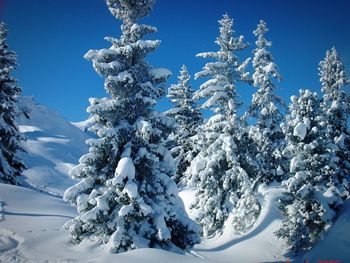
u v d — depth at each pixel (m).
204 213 27.56
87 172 15.71
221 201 27.25
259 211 26.95
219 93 25.97
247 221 26.73
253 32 31.78
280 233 23.20
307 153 25.00
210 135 27.09
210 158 27.28
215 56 27.14
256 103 31.11
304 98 25.95
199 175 26.94
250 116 29.62
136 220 15.14
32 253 12.91
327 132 25.34
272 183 30.45
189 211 29.94
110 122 16.38
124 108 16.25
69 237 15.65
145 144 16.23
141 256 12.47
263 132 30.16
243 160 26.78
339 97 30.56
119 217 14.87
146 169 16.05
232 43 27.03
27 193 25.02
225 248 24.95
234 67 27.25
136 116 16.77
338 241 20.91
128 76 15.73
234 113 26.38
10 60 29.30
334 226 22.48
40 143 83.50
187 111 37.94
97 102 16.94
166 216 15.40
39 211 21.11
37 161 70.06
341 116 30.00
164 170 16.70
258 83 31.19
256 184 29.73
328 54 31.95
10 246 13.61
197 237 15.94
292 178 24.52
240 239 25.31
